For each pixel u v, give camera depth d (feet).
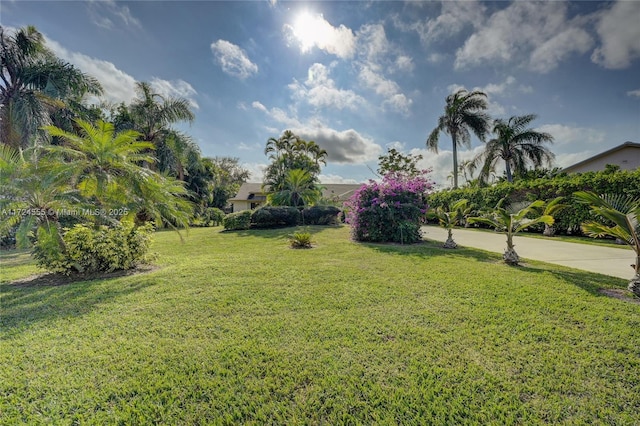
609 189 29.71
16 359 8.12
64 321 10.68
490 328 9.70
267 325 10.18
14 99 34.78
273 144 75.10
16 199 16.61
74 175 18.66
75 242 17.56
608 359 7.77
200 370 7.58
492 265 18.98
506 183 44.70
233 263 20.48
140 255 19.49
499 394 6.54
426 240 32.91
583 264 19.11
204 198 77.77
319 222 55.21
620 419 5.76
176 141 51.98
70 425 5.85
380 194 31.09
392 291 13.71
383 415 6.02
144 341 9.11
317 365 7.73
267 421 5.94
